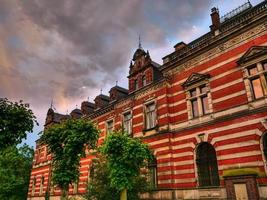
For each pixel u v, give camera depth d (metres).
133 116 22.56
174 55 20.48
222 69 16.84
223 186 14.82
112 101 27.27
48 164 34.81
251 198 12.59
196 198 15.98
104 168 16.86
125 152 14.91
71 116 35.34
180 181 17.25
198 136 17.08
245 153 14.36
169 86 20.16
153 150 19.34
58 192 30.78
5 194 38.28
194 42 19.25
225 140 15.52
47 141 18.86
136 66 24.05
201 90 17.97
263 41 15.12
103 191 16.22
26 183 41.25
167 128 18.81
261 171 13.43
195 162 16.78
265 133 13.90
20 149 43.62
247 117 14.79
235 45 16.50
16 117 12.94
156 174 18.78
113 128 25.20
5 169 37.28
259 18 15.31
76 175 18.19
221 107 16.25
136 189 16.33
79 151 18.17
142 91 22.19
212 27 18.64
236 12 18.77
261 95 14.71
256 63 15.09
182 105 18.78
